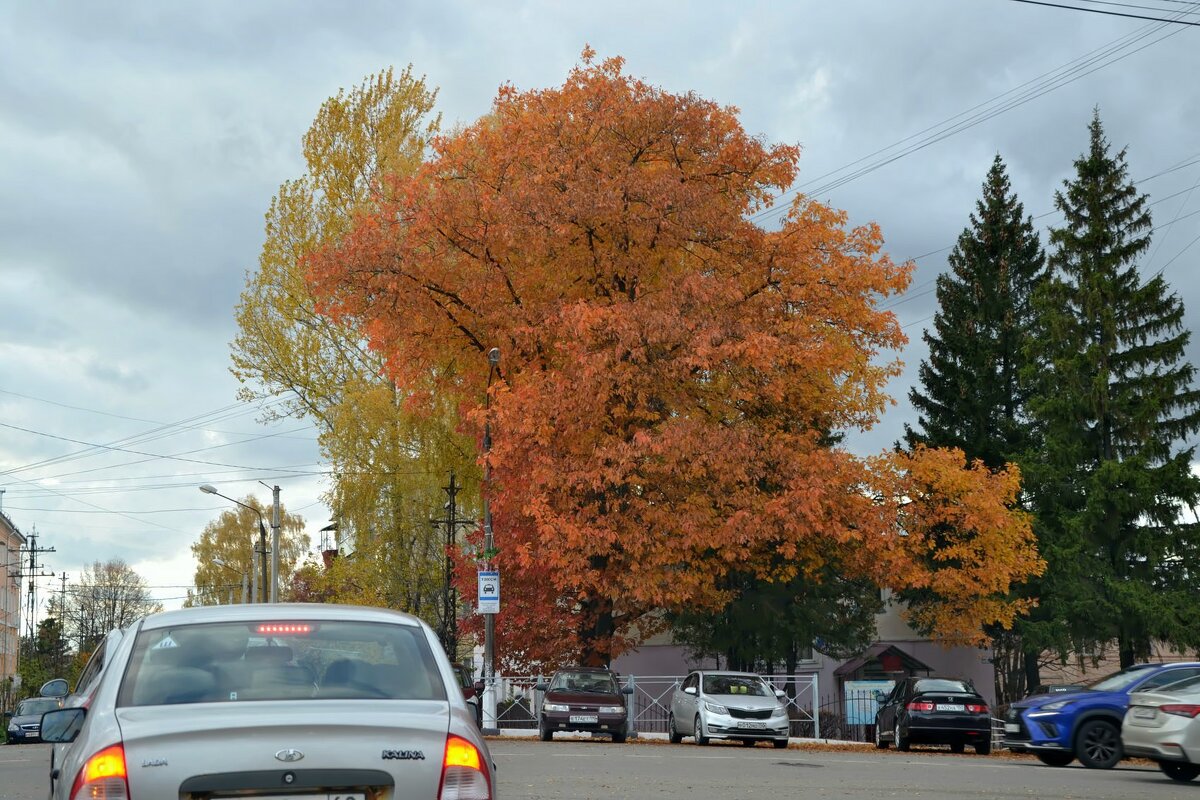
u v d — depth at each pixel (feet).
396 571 155.94
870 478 119.34
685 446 108.06
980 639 131.13
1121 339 158.10
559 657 129.80
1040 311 166.61
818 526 110.32
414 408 130.11
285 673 20.12
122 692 19.54
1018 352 171.01
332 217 167.53
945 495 120.57
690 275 110.42
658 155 122.72
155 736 17.71
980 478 119.65
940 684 99.76
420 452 157.07
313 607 22.59
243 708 18.86
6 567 343.46
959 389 169.27
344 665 20.45
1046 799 49.44
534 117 119.85
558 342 111.86
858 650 161.07
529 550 119.03
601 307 108.37
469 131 128.77
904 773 62.44
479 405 126.93
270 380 166.71
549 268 120.26
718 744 103.60
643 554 112.16
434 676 20.67
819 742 111.45
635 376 108.68
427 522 156.56
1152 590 145.59
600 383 108.37
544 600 128.16
